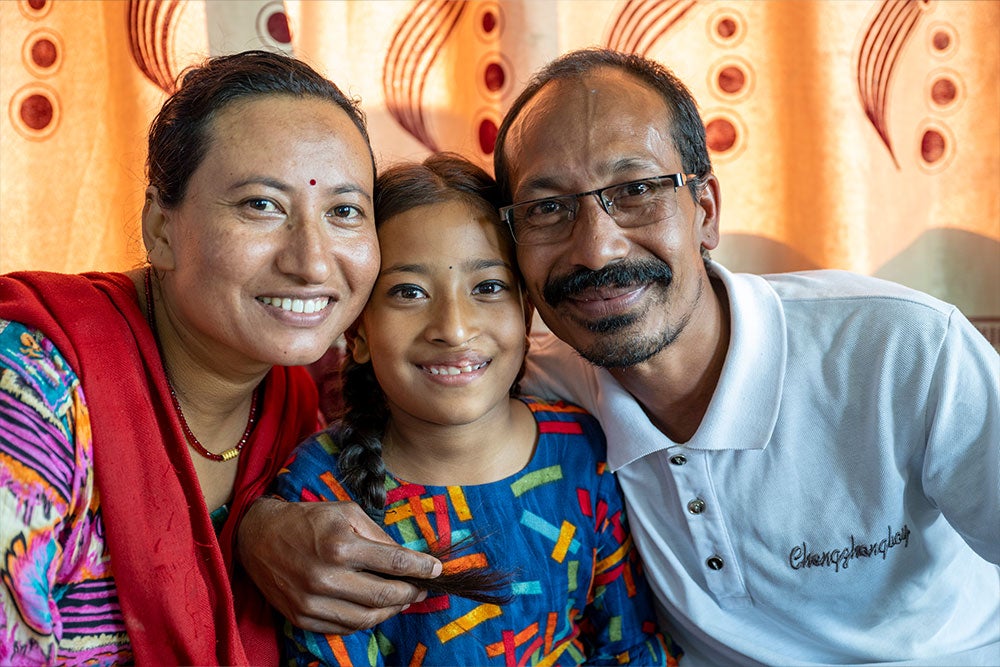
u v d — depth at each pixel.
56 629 0.95
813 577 1.22
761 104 1.70
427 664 1.16
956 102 1.70
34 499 0.91
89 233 1.69
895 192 1.71
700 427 1.20
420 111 1.72
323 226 1.04
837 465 1.19
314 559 1.02
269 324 1.03
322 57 1.67
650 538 1.28
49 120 1.69
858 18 1.66
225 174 1.01
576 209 1.16
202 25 1.64
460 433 1.22
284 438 1.27
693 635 1.31
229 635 1.03
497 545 1.21
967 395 1.15
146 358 1.07
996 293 1.72
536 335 1.58
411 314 1.19
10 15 1.67
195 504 1.06
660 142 1.16
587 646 1.33
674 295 1.17
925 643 1.23
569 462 1.29
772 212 1.72
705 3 1.69
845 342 1.20
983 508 1.17
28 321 0.99
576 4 1.69
